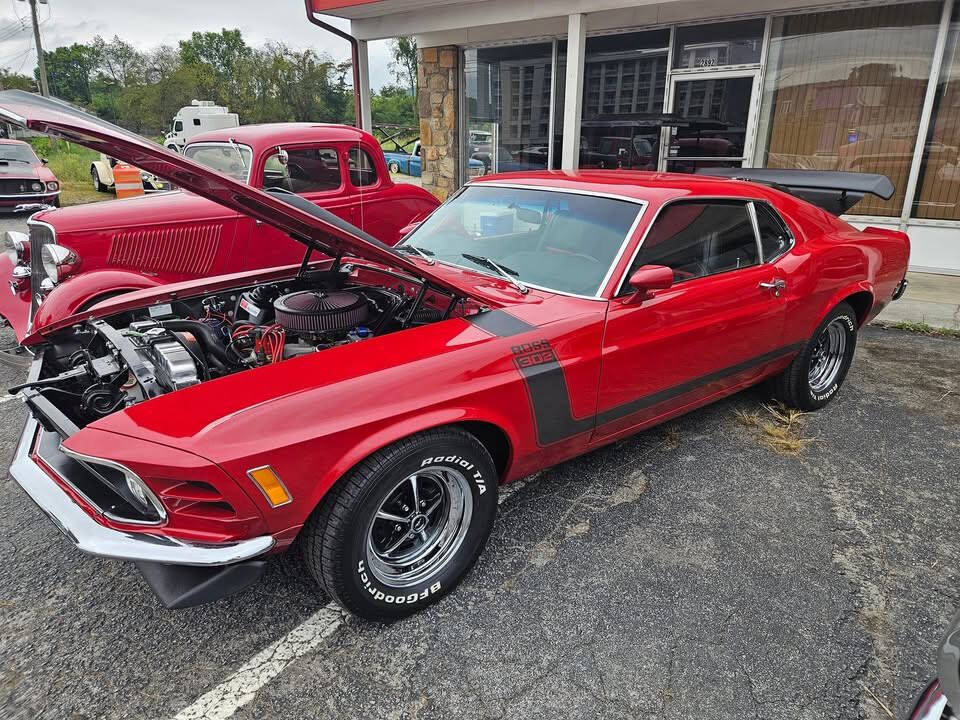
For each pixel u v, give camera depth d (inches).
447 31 417.4
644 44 364.5
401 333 101.4
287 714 80.7
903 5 296.4
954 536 118.0
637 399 120.8
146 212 199.5
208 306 131.9
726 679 86.0
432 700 82.7
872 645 92.2
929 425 163.2
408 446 87.6
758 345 142.2
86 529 80.3
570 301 114.0
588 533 117.3
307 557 88.8
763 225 144.5
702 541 115.4
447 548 99.7
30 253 198.4
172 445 75.9
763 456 145.9
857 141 320.5
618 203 125.6
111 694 83.4
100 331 110.5
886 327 246.5
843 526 120.5
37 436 100.2
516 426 101.7
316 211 105.0
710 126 350.3
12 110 81.0
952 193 306.0
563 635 93.3
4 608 98.6
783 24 323.9
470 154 448.8
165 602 77.4
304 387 84.5
